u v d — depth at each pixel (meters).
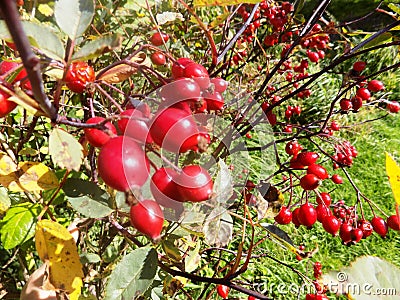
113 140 0.09
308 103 0.69
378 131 0.76
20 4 0.13
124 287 0.12
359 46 0.17
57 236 0.11
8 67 0.10
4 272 0.25
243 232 0.14
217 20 0.13
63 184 0.12
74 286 0.11
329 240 0.50
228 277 0.14
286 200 0.45
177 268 0.18
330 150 0.63
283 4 0.27
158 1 0.20
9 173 0.12
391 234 0.53
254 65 0.35
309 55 0.28
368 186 0.62
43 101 0.08
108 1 0.20
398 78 0.83
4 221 0.15
